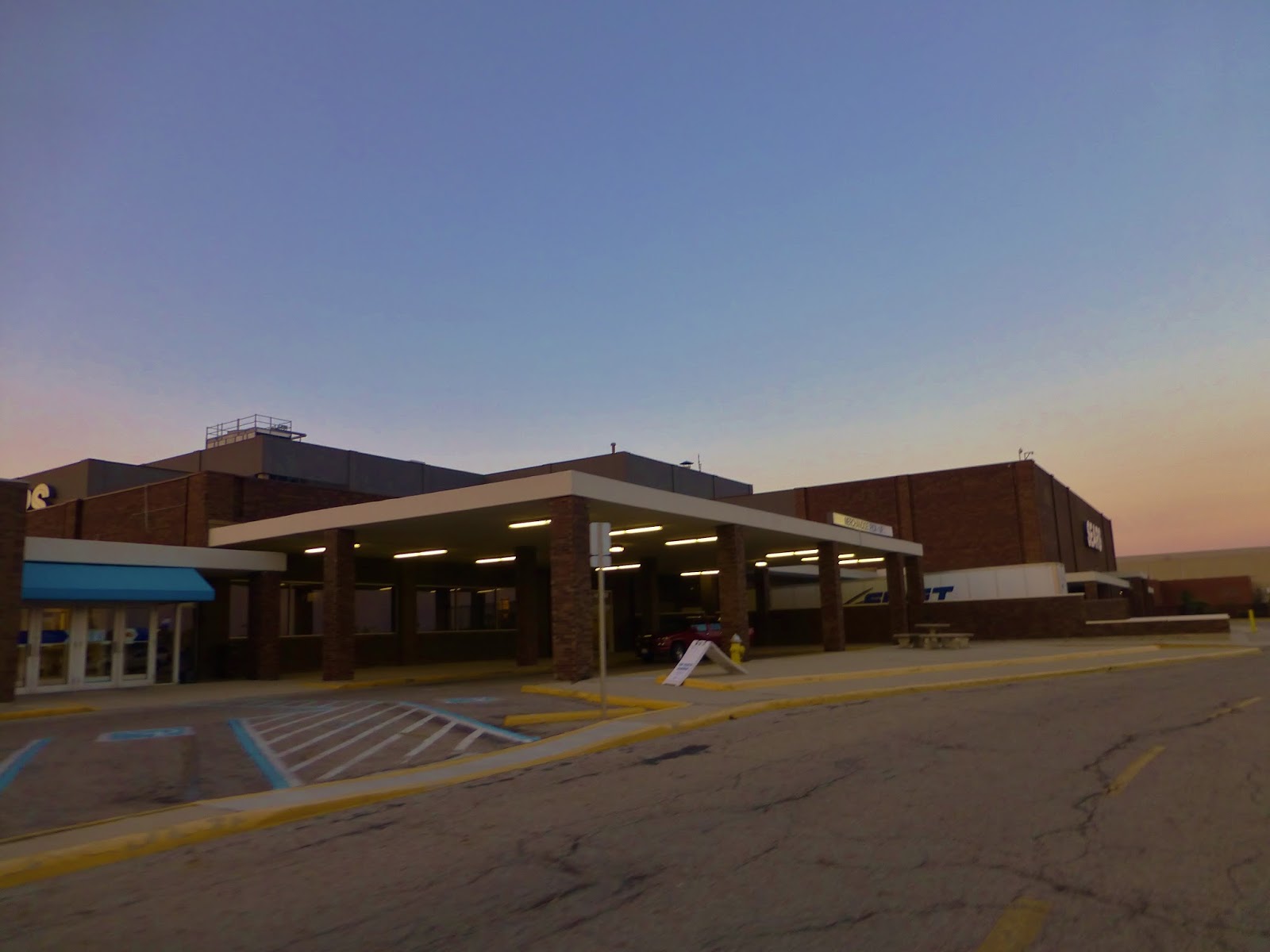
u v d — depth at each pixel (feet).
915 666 75.51
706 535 105.60
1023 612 134.82
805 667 77.30
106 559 78.74
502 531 92.79
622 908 18.51
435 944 16.93
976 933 16.55
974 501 180.75
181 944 17.47
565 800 29.14
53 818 28.58
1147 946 15.84
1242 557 330.95
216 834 26.16
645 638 114.62
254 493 104.88
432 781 32.91
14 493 66.23
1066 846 22.17
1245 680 65.31
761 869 20.86
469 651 130.21
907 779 30.50
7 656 64.75
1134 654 92.89
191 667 89.56
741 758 35.81
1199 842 22.30
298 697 70.08
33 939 17.99
